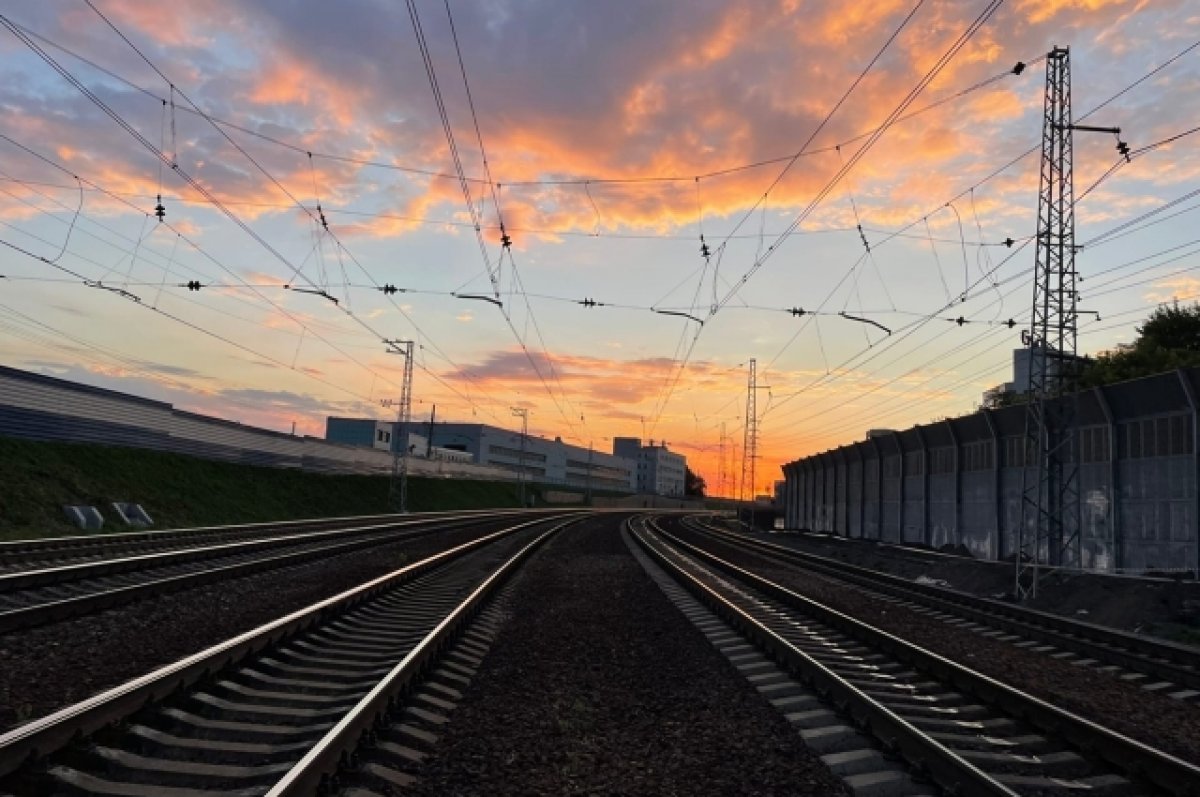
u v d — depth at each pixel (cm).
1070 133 2567
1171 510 2470
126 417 4634
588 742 761
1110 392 2723
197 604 1484
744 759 725
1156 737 913
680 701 933
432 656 1071
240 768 621
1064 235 2558
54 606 1238
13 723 721
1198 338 4534
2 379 3631
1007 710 925
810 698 934
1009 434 3512
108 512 3566
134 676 915
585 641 1305
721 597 1755
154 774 600
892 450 5078
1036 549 2522
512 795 622
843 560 4466
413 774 659
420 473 10075
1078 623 1783
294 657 1049
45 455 3647
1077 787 686
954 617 1997
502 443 16450
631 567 2764
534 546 3494
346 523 4978
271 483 5878
